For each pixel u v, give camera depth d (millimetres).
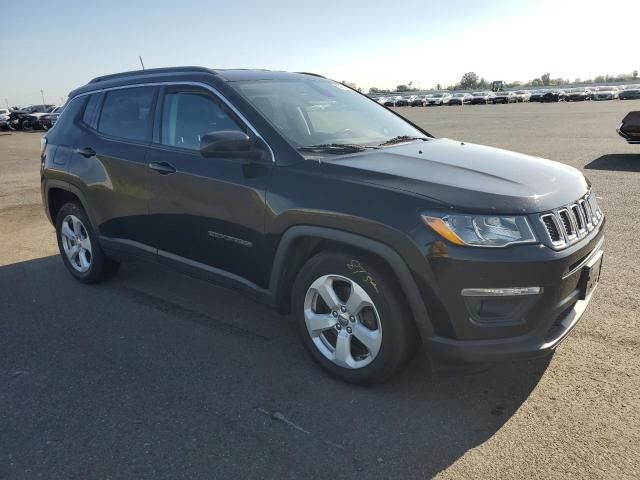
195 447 2648
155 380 3273
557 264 2617
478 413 2867
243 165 3365
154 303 4461
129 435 2752
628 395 2969
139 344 3746
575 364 3301
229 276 3635
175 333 3898
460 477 2410
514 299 2615
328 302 3117
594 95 64312
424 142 3857
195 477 2449
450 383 3148
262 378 3262
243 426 2801
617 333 3660
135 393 3135
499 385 3115
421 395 3043
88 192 4547
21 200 9398
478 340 2672
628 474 2387
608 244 5594
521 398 2984
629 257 5176
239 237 3438
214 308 4332
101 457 2592
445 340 2725
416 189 2754
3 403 3066
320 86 4301
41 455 2617
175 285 4867
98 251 4703
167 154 3871
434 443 2641
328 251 3084
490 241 2574
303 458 2555
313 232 3008
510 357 2648
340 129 3766
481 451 2574
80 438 2738
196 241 3754
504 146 15156
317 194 2994
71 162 4691
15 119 39469
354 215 2820
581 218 2963
